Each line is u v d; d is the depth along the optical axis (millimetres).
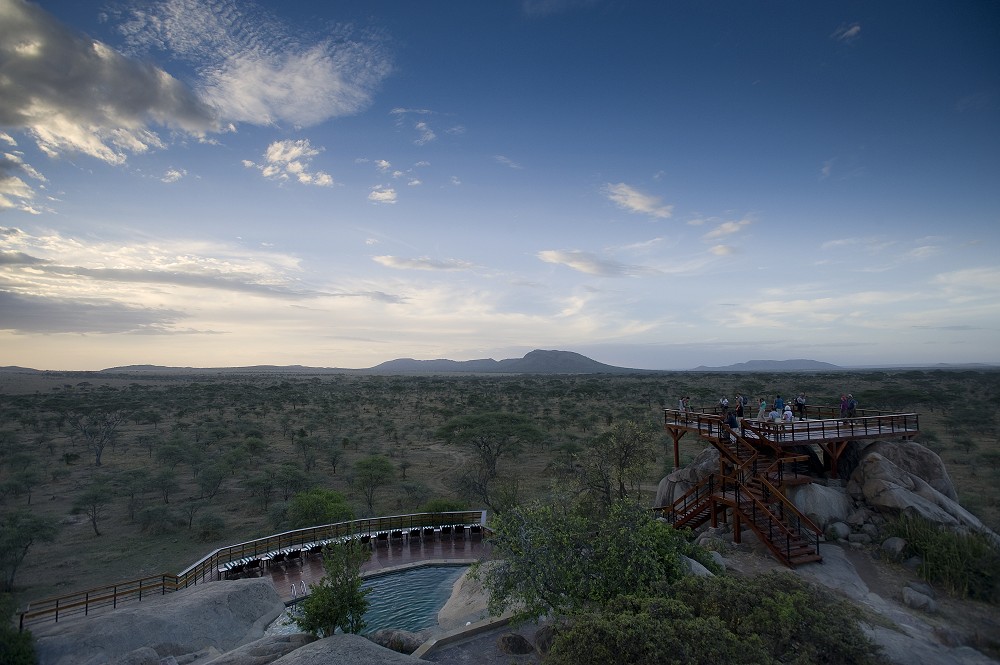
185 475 47344
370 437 64750
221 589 20078
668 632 10336
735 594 12273
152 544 30719
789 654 10672
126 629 16328
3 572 25781
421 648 15578
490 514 31078
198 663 15312
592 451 32250
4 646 14539
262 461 51906
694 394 93625
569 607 15789
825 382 116562
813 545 20859
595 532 17078
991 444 49656
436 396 116750
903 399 64625
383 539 28469
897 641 13750
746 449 24156
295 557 26188
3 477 44188
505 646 15539
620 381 154875
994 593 17078
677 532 18141
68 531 33156
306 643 16078
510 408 86750
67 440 62906
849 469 24812
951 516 20812
